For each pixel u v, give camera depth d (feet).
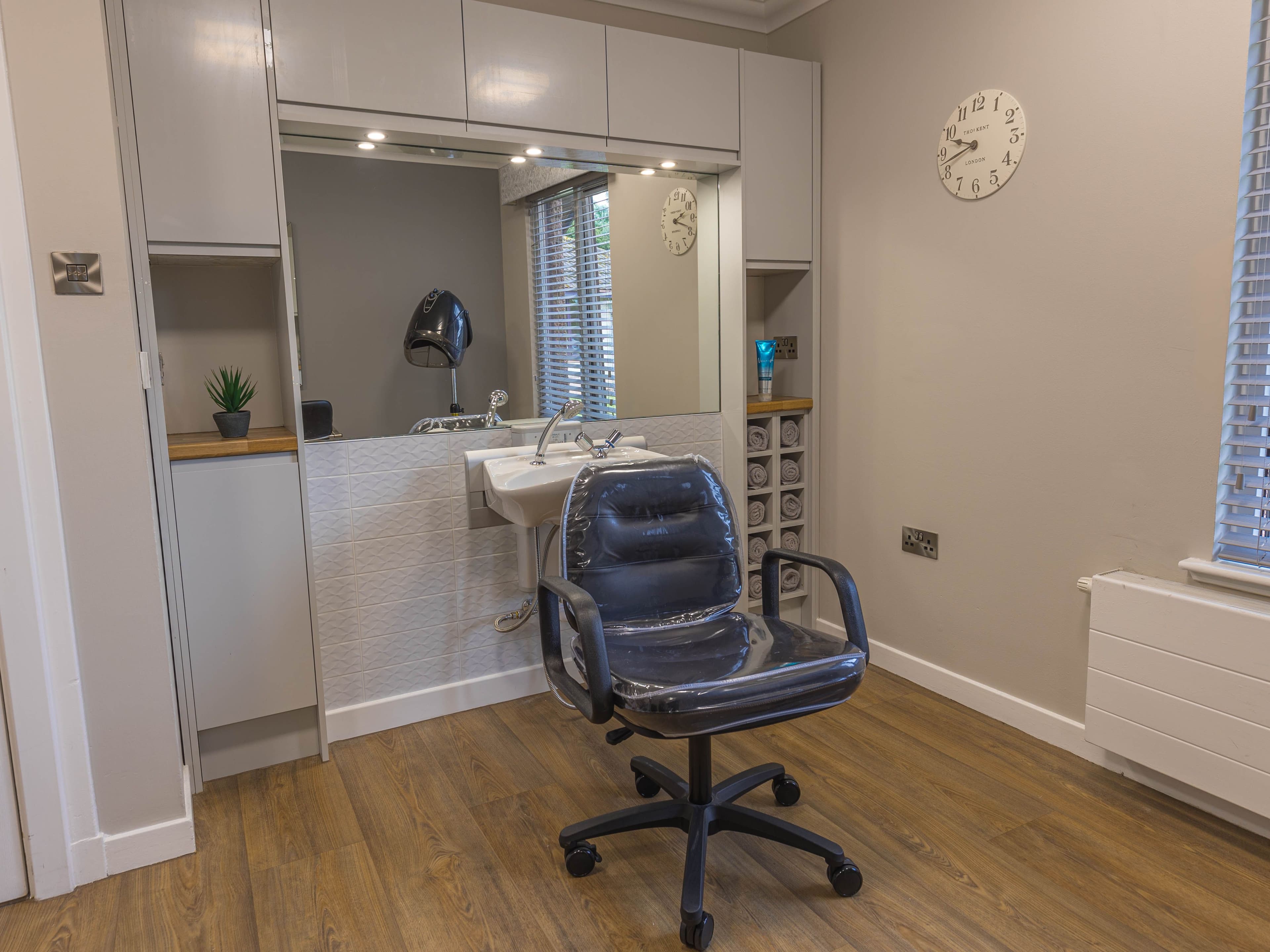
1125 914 5.31
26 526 5.43
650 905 5.54
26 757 5.57
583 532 6.09
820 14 9.39
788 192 9.41
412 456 8.11
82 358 5.53
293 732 7.64
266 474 7.11
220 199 6.69
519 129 7.80
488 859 6.08
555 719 8.41
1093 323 6.93
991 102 7.56
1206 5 5.95
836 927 5.28
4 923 5.49
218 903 5.65
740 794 6.23
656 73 8.42
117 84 6.29
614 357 9.20
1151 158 6.39
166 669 6.01
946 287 8.23
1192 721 6.14
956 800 6.70
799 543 10.38
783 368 10.42
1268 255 5.77
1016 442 7.70
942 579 8.64
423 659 8.38
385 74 7.15
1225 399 6.12
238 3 6.58
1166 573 6.62
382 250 7.95
